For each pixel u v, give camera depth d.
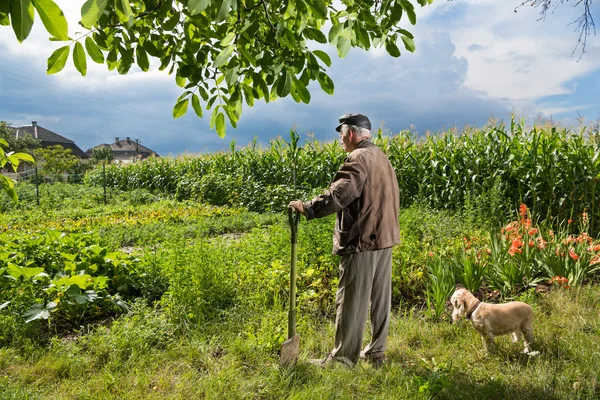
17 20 1.34
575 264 4.78
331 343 3.49
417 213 7.42
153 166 18.77
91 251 4.93
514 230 5.62
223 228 9.91
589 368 2.98
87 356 3.24
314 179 12.36
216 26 2.86
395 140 10.97
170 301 4.07
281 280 4.59
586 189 7.39
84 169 36.16
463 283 4.69
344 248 3.03
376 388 2.88
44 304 3.99
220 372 2.97
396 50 2.92
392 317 4.11
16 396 2.63
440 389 2.74
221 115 3.00
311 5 2.10
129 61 2.58
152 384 2.92
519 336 3.35
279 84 2.31
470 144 9.50
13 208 13.94
